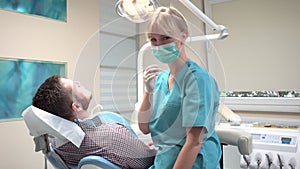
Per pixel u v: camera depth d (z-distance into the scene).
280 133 1.57
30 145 1.67
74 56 1.89
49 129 1.00
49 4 1.75
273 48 1.85
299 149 1.46
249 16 1.93
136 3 0.82
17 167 1.60
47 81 1.09
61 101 1.02
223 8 2.04
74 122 1.06
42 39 1.72
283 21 1.81
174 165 0.86
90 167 0.92
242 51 1.97
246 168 1.57
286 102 1.82
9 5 1.56
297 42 1.77
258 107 1.93
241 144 1.27
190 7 1.10
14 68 1.58
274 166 1.50
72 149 1.04
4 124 1.54
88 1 1.99
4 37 1.54
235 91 2.02
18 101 1.60
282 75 1.83
